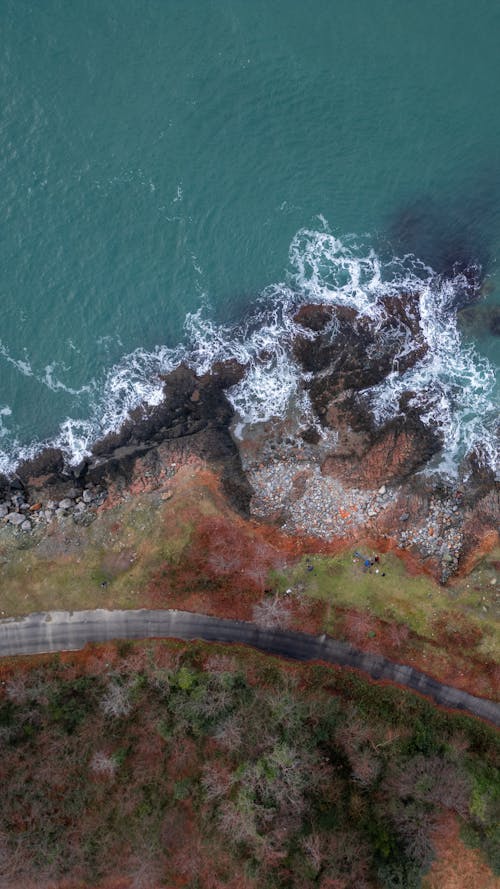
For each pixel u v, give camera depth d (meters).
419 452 54.78
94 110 57.47
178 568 50.91
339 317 55.75
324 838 41.94
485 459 54.50
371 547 52.03
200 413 55.88
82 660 49.22
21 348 56.03
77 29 57.84
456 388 55.50
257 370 56.09
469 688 48.38
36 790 44.75
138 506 53.09
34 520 53.97
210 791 43.62
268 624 49.47
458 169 56.59
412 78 57.47
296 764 42.53
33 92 57.53
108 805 44.88
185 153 57.16
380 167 56.66
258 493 54.41
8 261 56.31
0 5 57.47
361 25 57.97
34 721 46.25
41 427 55.66
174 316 56.25
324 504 53.84
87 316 56.22
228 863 43.06
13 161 56.81
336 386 55.56
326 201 56.56
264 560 51.12
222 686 46.12
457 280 56.00
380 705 46.94
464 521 53.09
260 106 57.44
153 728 45.69
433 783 42.78
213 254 56.56
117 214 56.59
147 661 48.19
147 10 58.00
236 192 56.75
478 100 56.91
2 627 50.28
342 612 50.03
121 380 55.91
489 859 42.94
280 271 56.28
